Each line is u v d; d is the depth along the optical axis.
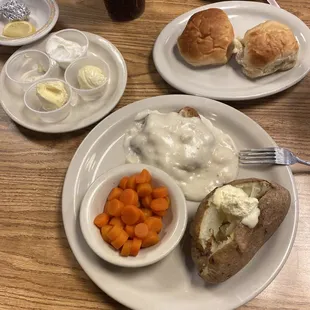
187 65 0.47
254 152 0.40
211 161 0.40
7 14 0.50
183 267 0.36
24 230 0.39
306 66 0.45
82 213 0.36
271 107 0.44
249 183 0.36
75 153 0.41
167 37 0.48
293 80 0.44
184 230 0.35
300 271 0.36
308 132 0.43
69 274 0.37
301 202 0.39
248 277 0.35
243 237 0.32
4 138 0.44
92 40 0.48
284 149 0.40
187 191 0.39
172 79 0.45
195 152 0.39
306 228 0.38
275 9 0.49
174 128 0.40
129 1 0.48
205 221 0.34
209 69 0.46
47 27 0.49
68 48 0.47
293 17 0.48
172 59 0.47
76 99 0.45
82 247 0.36
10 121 0.45
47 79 0.44
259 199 0.34
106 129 0.42
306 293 0.35
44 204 0.40
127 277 0.35
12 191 0.41
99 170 0.41
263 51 0.43
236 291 0.34
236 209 0.33
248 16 0.50
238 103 0.45
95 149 0.41
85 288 0.36
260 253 0.36
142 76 0.47
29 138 0.44
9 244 0.38
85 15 0.51
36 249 0.38
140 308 0.34
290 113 0.44
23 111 0.44
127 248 0.34
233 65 0.46
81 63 0.45
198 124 0.40
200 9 0.50
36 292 0.36
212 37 0.45
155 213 0.36
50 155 0.43
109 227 0.35
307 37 0.47
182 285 0.35
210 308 0.34
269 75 0.45
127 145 0.42
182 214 0.35
